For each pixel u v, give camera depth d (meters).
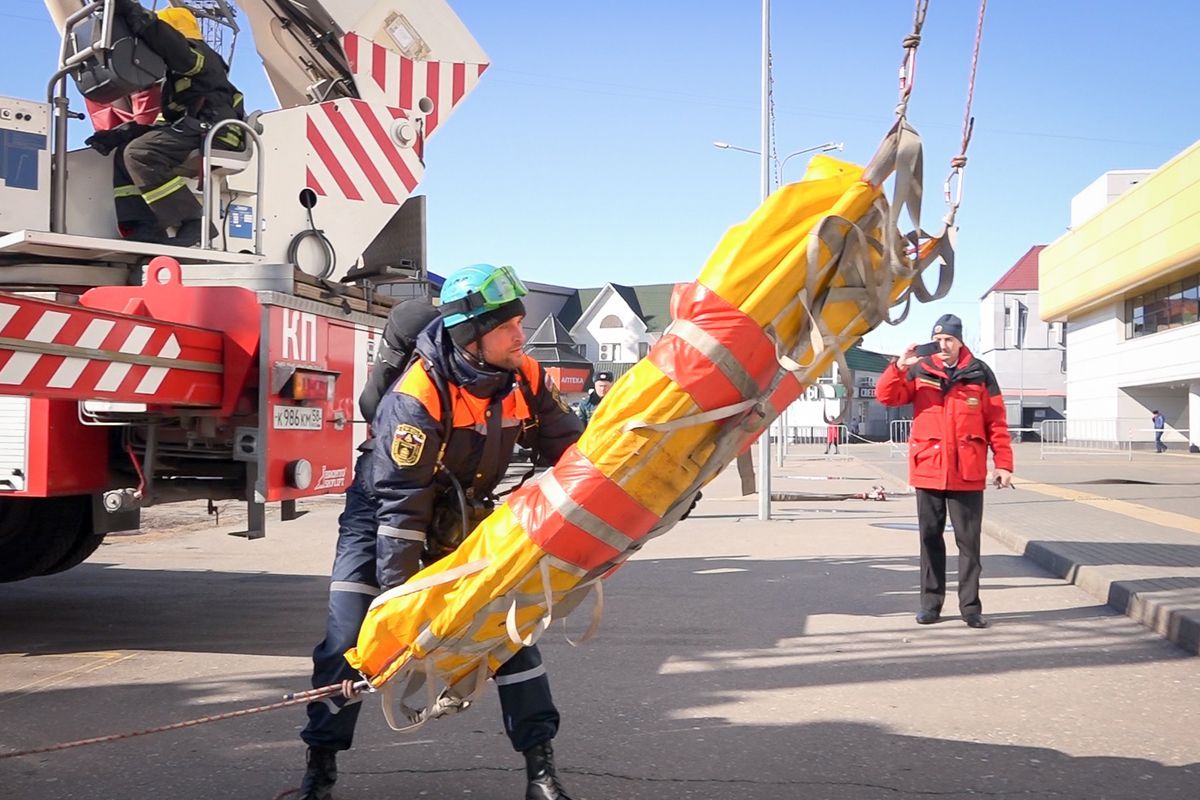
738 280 2.92
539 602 3.12
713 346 2.90
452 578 3.11
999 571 9.66
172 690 5.37
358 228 7.64
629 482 2.97
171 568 9.95
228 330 5.60
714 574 9.46
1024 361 75.12
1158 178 39.69
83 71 6.17
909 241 3.22
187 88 6.52
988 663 5.98
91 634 6.81
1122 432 46.03
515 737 3.50
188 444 5.98
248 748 4.41
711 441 3.02
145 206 6.46
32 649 6.36
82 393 4.67
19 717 4.89
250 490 5.68
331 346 6.21
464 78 8.30
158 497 5.96
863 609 7.70
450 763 4.19
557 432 3.81
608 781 4.00
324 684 3.58
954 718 4.87
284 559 10.56
